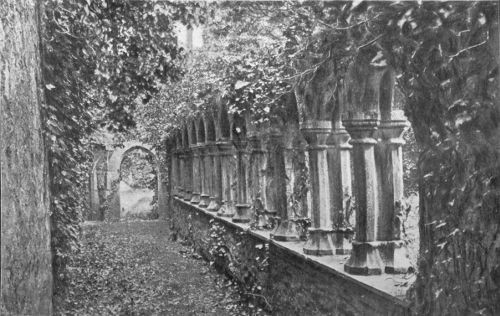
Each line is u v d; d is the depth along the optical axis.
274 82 7.26
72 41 7.37
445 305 3.63
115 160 26.56
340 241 6.72
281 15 5.65
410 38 3.64
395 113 5.58
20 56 3.44
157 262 14.28
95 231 21.41
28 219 3.45
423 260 3.94
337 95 6.67
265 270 8.74
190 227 16.80
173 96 15.58
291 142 8.16
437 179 3.68
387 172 5.59
